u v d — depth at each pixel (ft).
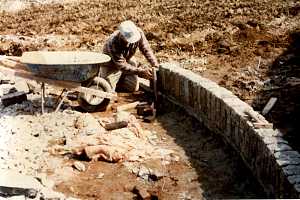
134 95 39.22
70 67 33.14
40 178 25.14
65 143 29.63
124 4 71.26
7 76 40.57
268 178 23.17
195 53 48.55
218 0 68.13
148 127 33.47
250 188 25.08
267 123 25.36
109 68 37.68
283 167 21.47
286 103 35.50
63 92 36.86
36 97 37.32
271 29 53.42
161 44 51.52
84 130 31.14
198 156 28.84
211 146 29.76
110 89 35.47
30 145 29.27
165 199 24.47
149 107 35.27
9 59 36.45
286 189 20.88
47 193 23.70
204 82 32.83
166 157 28.40
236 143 27.58
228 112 28.45
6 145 28.86
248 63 45.01
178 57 47.57
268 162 23.09
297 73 41.68
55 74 33.32
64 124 32.17
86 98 34.76
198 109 32.83
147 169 26.73
